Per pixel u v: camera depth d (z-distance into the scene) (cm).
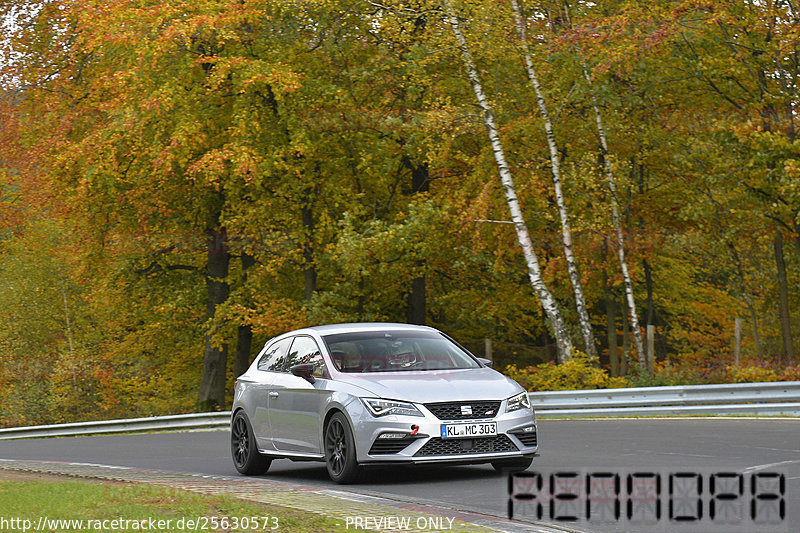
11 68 12962
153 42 11100
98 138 11612
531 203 11638
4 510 3456
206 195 12950
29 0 13212
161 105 11275
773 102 10450
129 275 13862
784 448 5353
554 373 9675
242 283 13312
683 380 9275
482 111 10531
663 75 11044
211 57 11262
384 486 4306
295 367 4647
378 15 10738
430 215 11156
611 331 12800
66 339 18288
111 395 16300
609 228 11112
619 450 5512
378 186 12169
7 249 18150
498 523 3291
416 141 11381
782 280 11650
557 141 11469
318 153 12044
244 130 11156
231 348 15962
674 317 15425
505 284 13125
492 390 4381
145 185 12269
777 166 9781
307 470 5297
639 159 11369
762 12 9925
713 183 10694
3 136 12706
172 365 16238
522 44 10462
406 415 4231
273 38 11688
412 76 10944
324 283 13025
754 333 12875
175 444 7888
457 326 14162
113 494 3803
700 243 12262
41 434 11281
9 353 17612
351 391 4388
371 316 12488
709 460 4922
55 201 12938
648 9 9981
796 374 8800
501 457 4300
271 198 11938
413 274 12181
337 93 11519
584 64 10300
